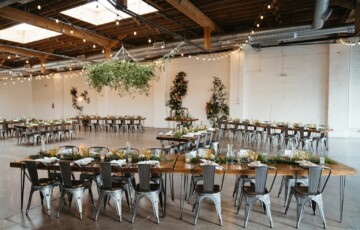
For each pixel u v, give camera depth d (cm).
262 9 805
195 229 338
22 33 1100
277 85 1162
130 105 1588
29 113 2020
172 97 1405
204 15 839
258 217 371
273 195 451
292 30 799
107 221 362
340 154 766
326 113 1084
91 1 691
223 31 1012
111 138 1104
